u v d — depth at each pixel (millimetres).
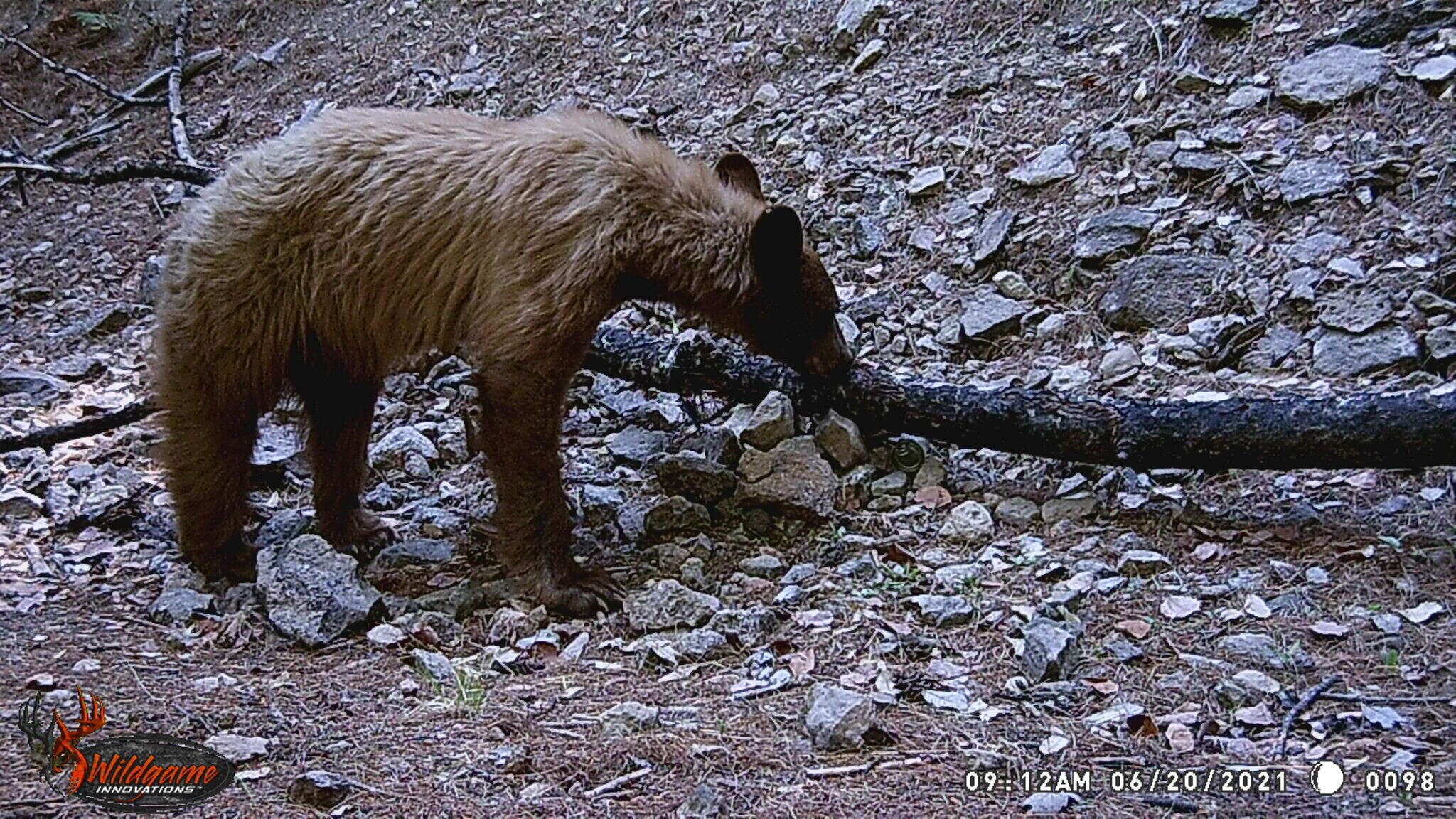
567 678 3648
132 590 4395
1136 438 4359
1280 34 6332
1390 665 3395
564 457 5281
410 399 5867
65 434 5332
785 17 7750
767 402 4797
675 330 5895
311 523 4863
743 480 4680
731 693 3469
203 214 4289
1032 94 6598
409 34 8977
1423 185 5395
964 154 6387
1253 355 5047
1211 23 6496
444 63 8578
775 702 3395
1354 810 2715
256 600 4168
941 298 5773
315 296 4246
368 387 4602
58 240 8242
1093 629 3717
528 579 4156
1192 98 6211
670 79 7723
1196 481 4586
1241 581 3920
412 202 4195
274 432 5602
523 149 4160
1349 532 4152
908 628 3791
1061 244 5754
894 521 4570
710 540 4508
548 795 2900
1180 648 3586
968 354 5504
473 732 3248
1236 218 5582
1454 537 4039
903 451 4879
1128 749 3066
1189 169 5797
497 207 4094
